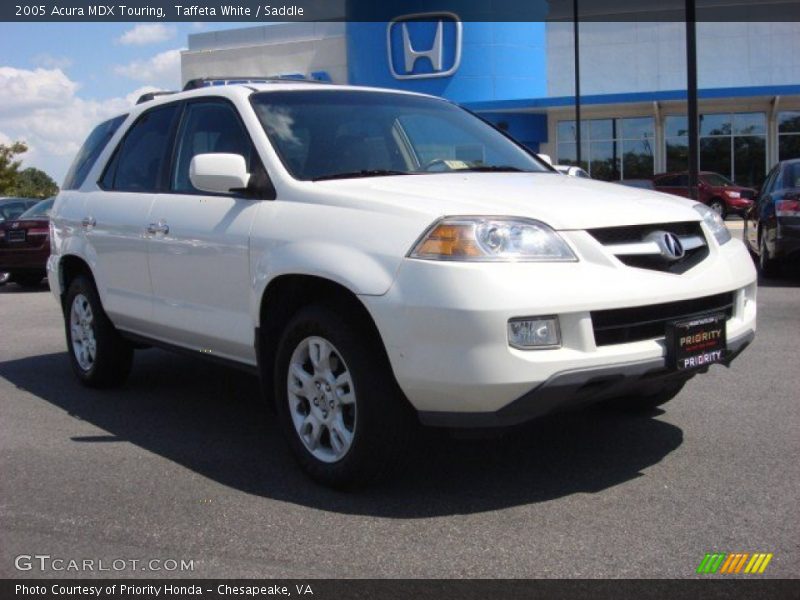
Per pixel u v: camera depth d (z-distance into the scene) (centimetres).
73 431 544
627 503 402
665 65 3650
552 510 396
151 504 417
